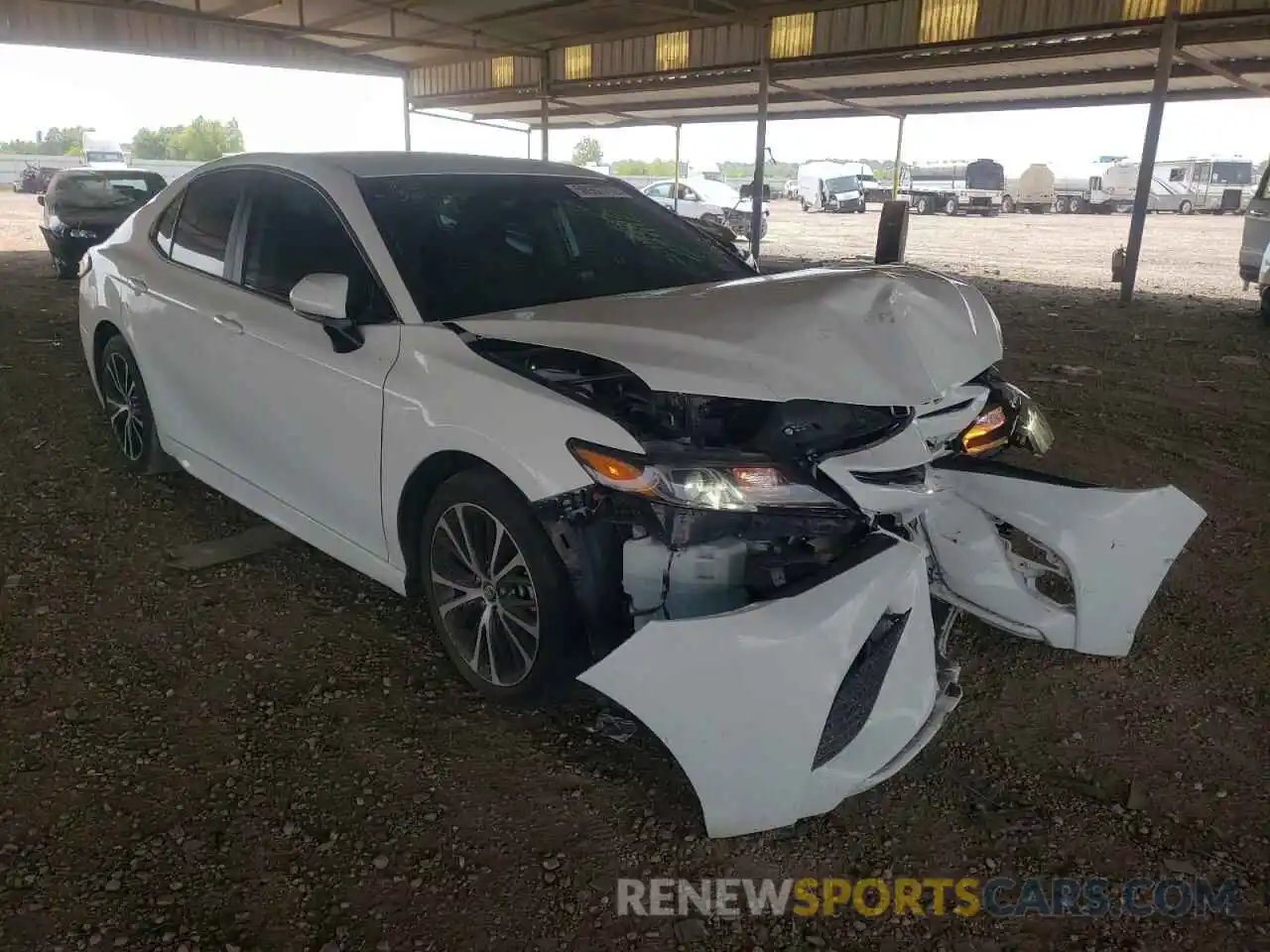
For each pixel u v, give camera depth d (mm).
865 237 24750
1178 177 40438
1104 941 2037
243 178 3768
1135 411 6445
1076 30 13656
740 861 2254
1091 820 2412
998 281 14961
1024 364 8055
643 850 2279
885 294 2760
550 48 21609
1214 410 6496
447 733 2709
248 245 3617
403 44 21078
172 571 3662
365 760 2576
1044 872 2238
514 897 2117
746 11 16094
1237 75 14836
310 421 3168
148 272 4090
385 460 2879
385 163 3574
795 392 2377
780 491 2350
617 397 2693
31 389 6434
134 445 4527
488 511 2596
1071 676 3074
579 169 4121
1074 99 19297
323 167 3471
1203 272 16812
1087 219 37250
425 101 26219
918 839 2342
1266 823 2406
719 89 22328
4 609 3338
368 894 2109
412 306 2977
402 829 2318
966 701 2938
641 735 2703
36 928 1981
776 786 2182
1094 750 2697
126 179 13586
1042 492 3059
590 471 2371
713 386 2377
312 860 2209
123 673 2963
